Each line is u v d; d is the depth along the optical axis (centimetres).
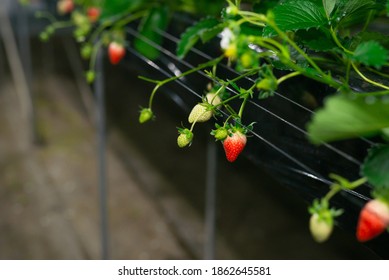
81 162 324
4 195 291
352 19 89
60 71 462
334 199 81
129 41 157
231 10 71
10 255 241
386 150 67
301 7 82
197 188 297
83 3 177
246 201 286
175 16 140
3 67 456
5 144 346
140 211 276
